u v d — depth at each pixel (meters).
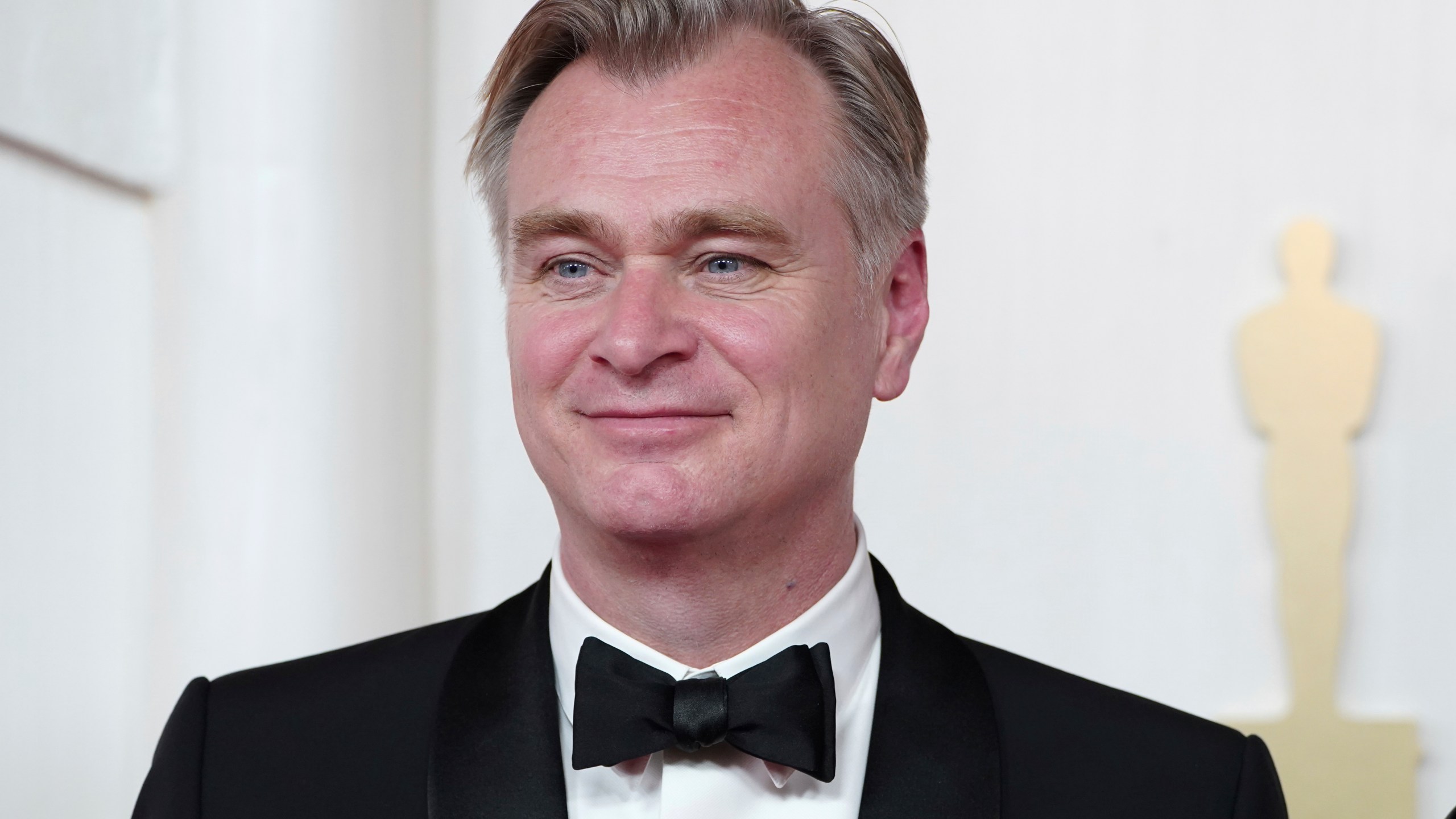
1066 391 3.95
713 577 2.18
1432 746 3.80
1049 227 3.95
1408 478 3.84
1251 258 3.89
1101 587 3.93
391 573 3.88
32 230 3.60
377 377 3.86
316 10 3.79
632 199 2.09
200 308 3.76
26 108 3.52
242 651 3.74
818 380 2.15
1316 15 3.89
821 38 2.28
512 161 2.26
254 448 3.76
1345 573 3.85
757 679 2.13
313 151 3.79
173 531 3.75
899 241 2.38
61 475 3.65
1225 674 3.89
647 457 2.09
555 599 2.32
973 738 2.23
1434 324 3.84
